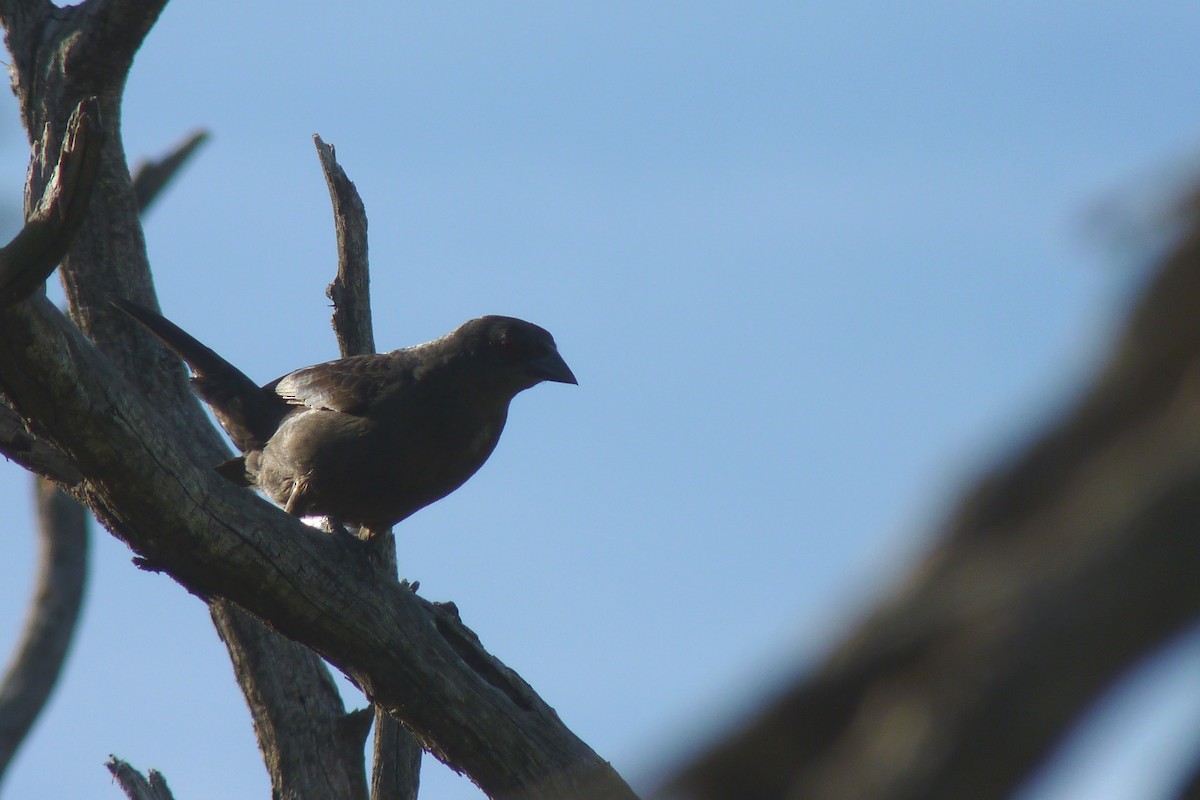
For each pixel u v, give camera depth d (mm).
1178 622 2156
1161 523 2170
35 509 17484
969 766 2209
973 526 2297
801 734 2287
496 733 11695
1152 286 2260
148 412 10008
